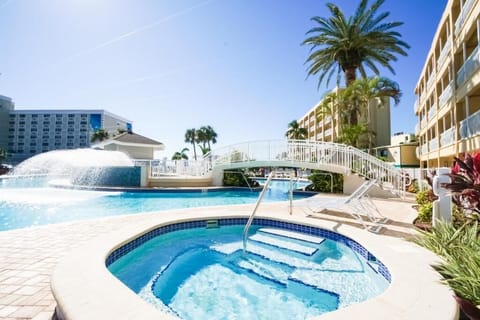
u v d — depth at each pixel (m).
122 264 4.25
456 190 4.05
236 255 5.01
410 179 13.77
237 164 14.94
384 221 6.24
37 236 4.81
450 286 2.65
